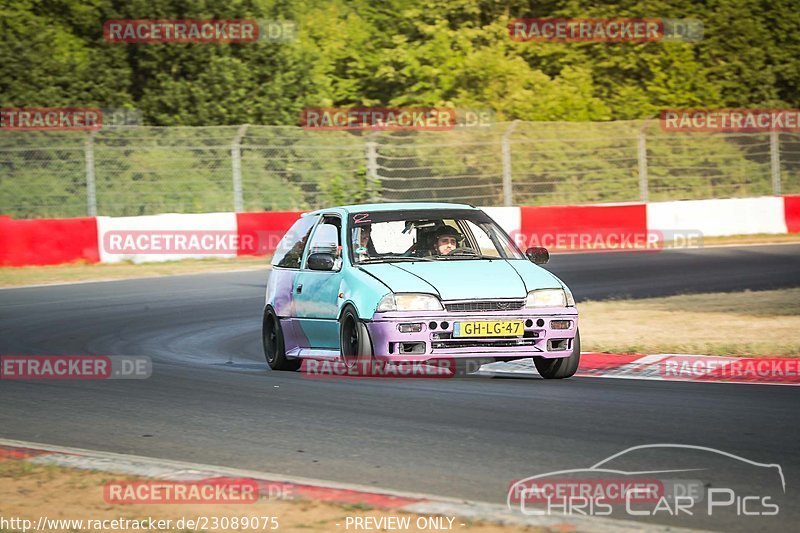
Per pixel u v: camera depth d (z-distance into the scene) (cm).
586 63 12262
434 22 12019
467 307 3080
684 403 2831
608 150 10106
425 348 3048
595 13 12431
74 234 7538
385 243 3441
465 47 11538
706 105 12112
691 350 3822
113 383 3419
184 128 9088
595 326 4628
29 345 4369
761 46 12938
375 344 3088
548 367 3294
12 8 10350
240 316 5259
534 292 3148
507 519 1758
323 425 2631
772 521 1770
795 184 10500
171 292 6162
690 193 10162
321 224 3697
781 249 8100
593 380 3284
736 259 7488
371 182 8912
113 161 8856
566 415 2678
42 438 2605
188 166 8988
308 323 3516
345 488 1989
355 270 3300
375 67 11281
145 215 8356
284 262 3850
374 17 12256
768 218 9331
